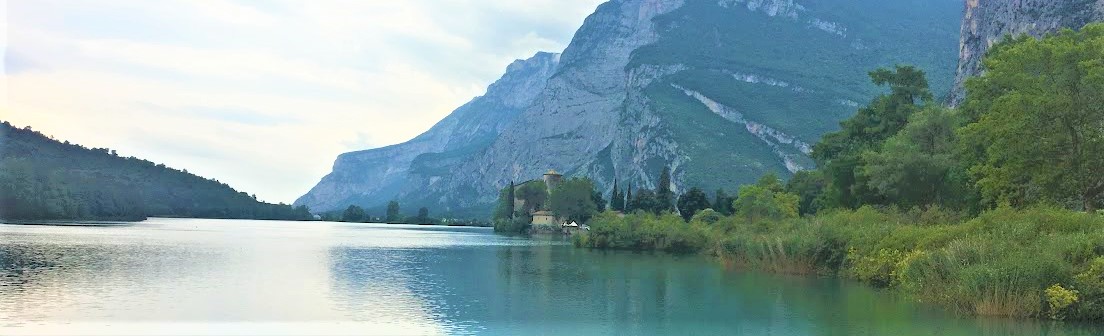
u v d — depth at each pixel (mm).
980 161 58656
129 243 94125
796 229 64062
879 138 88625
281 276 55500
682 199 159375
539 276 59000
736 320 35594
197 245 95812
